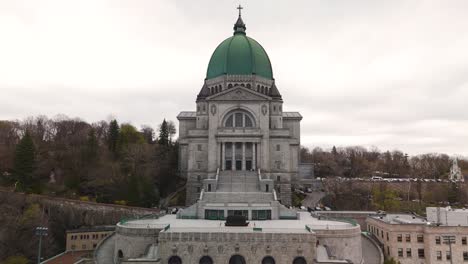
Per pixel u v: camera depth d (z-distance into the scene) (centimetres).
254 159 11469
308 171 13638
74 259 7925
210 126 11638
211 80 13200
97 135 14850
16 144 11712
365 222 9162
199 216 8181
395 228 7144
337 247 6531
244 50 12962
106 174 11412
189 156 11800
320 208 10669
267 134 11588
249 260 6172
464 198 13325
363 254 7344
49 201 9606
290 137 12200
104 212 9806
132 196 10844
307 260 6128
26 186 10200
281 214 8256
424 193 13725
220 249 6194
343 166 18875
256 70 12888
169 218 8312
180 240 6212
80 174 11400
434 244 6919
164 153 13062
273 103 12362
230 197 9000
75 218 9588
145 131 17662
